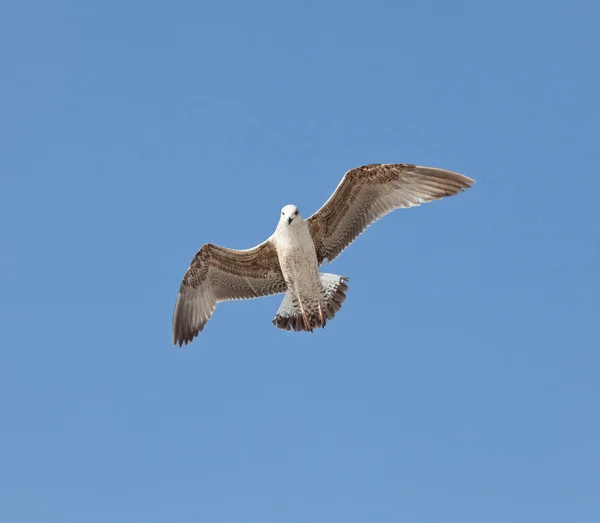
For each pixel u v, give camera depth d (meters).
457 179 16.64
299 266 16.61
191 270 17.84
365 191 16.84
